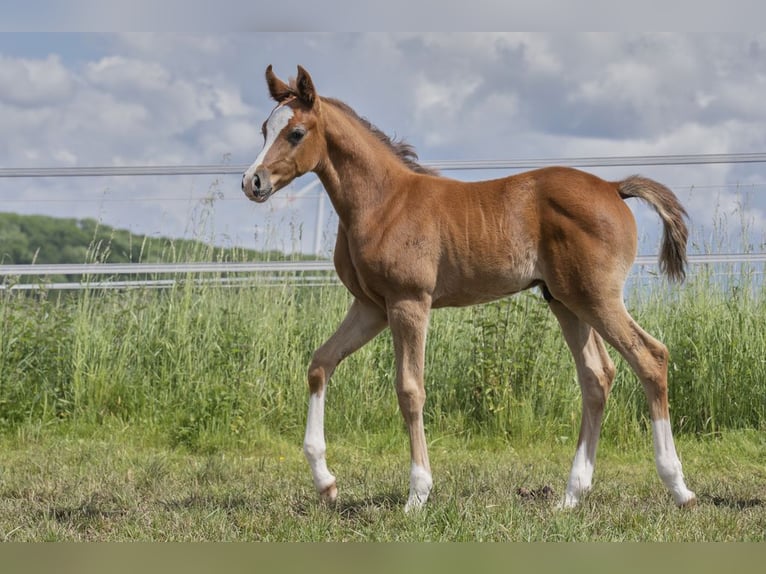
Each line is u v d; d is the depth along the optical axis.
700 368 7.27
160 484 5.40
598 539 4.06
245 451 6.81
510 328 7.46
